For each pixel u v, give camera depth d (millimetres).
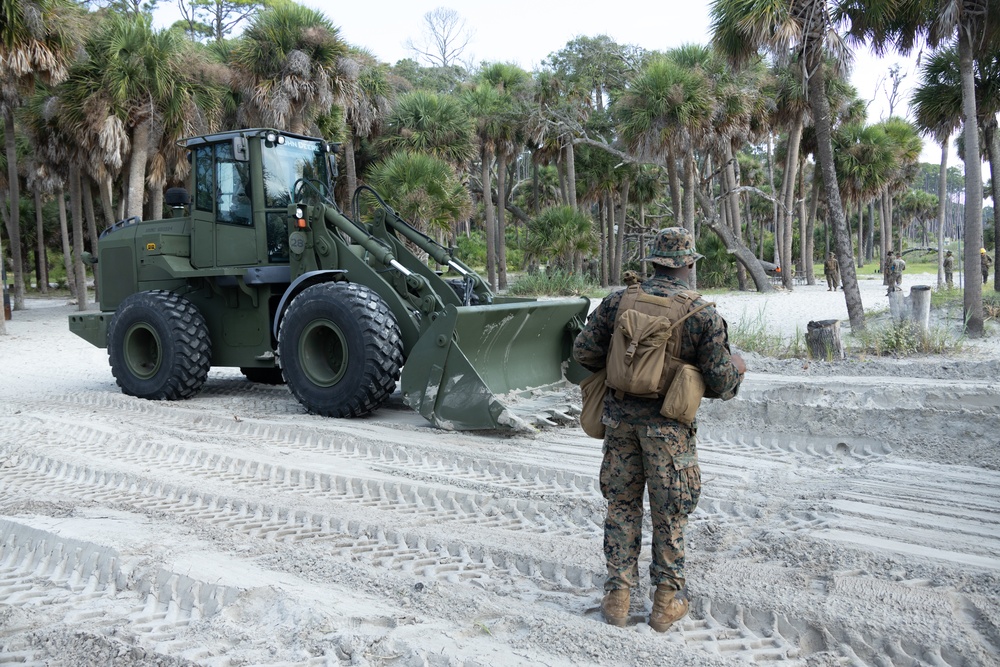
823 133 12188
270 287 7781
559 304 7016
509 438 5875
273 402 7859
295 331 6953
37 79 17000
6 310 21016
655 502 2850
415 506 4480
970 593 3014
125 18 19016
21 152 30172
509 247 51562
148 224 8836
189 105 18781
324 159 8180
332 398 6762
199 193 8094
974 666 2568
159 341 7945
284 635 2932
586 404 3062
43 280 36438
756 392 6633
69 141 22234
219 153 7918
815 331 9156
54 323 20000
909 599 2965
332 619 3004
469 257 48906
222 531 4086
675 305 2809
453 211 21312
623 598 2906
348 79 19984
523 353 7020
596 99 34938
